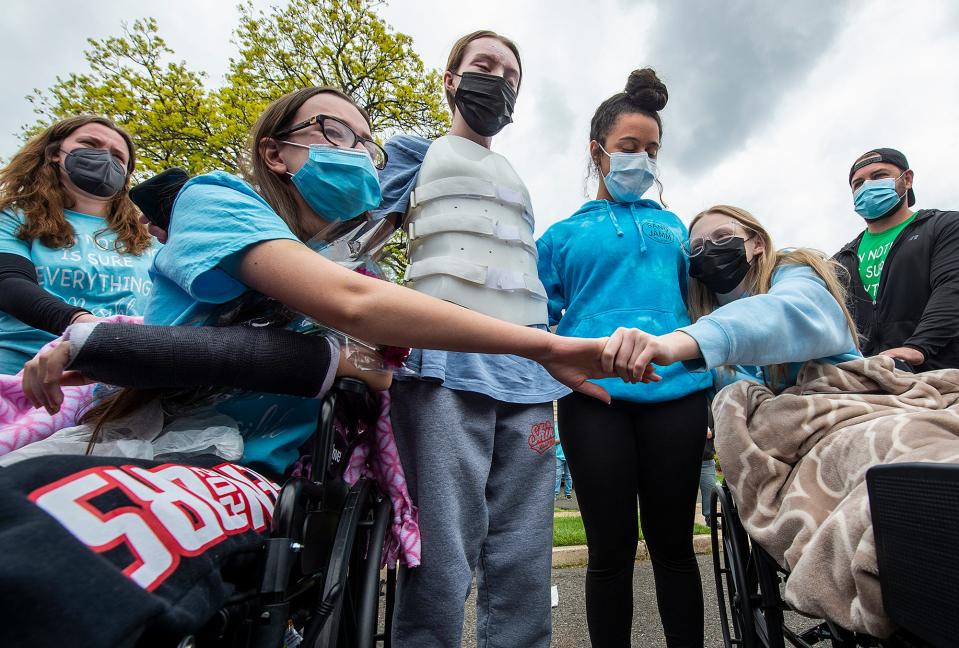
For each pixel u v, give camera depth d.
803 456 1.43
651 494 1.68
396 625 1.29
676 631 1.62
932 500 0.83
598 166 2.06
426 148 1.75
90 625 0.40
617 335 1.19
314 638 0.83
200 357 0.81
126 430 0.87
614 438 1.67
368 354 1.08
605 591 1.63
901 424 1.20
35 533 0.41
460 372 1.41
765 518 1.40
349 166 1.10
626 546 1.65
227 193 0.94
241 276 0.88
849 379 1.54
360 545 1.15
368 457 1.26
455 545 1.28
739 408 1.58
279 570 0.68
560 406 1.80
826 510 1.26
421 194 1.53
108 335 0.77
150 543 0.51
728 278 1.81
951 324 2.27
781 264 1.82
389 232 1.26
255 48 10.20
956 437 1.15
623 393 1.66
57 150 1.77
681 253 1.92
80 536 0.45
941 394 1.44
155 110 9.45
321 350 0.91
